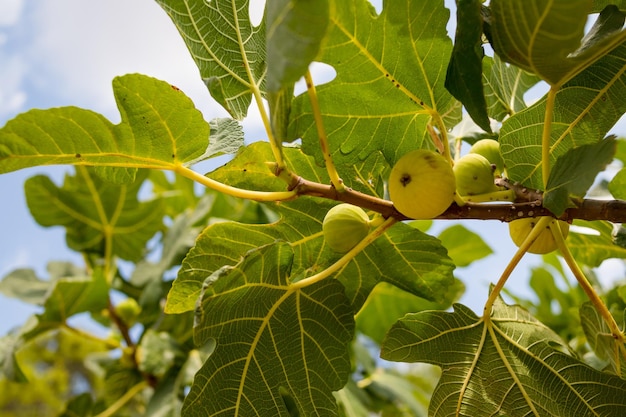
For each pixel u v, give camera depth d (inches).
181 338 31.8
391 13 14.1
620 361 16.7
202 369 16.4
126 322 33.2
